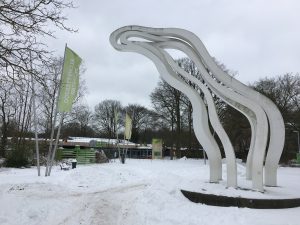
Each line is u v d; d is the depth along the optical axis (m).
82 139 66.25
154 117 59.78
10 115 34.56
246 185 12.96
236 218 9.13
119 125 81.62
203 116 13.56
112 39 14.15
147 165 32.50
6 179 17.98
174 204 10.98
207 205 11.10
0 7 11.31
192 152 55.03
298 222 8.73
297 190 12.46
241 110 13.94
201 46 13.24
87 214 10.29
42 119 37.59
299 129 55.53
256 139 12.02
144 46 13.89
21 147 30.34
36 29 11.85
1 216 9.75
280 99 53.81
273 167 13.44
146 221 9.35
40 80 12.44
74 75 19.56
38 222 9.52
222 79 13.02
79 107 45.69
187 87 13.56
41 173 21.98
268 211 10.16
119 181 18.23
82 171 19.45
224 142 12.64
